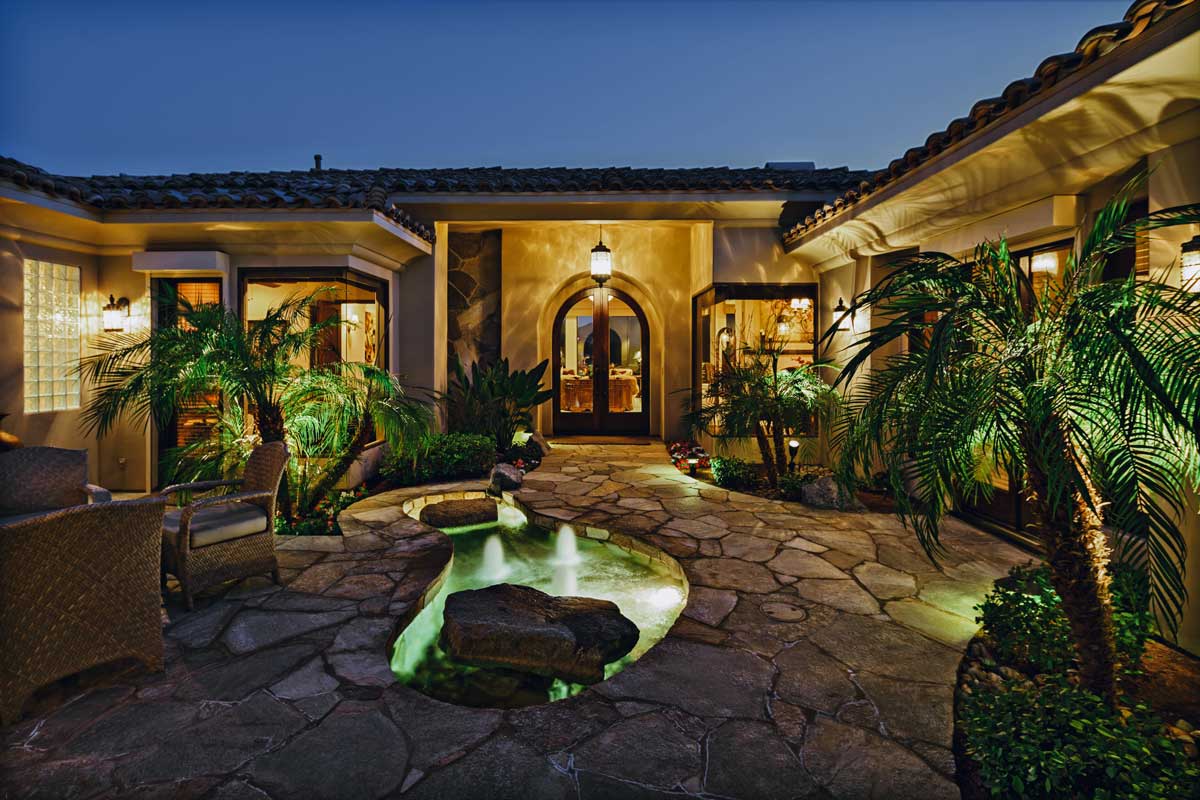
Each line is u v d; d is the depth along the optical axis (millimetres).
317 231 6711
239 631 3449
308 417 5512
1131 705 2615
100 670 3008
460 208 8430
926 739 2488
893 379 2559
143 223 6375
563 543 5688
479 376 9289
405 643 3734
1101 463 2121
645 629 3916
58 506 4176
